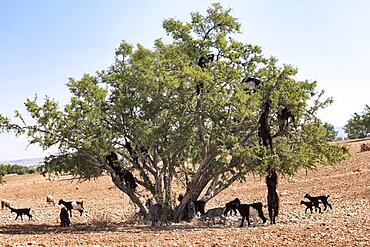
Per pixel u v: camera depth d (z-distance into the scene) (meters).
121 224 30.67
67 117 27.89
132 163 30.14
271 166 25.41
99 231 26.27
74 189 63.06
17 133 27.77
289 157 26.30
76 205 37.19
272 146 26.72
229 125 28.17
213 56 29.59
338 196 35.34
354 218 24.36
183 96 28.39
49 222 34.12
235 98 27.33
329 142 29.00
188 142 28.80
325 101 27.80
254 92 28.08
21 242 20.58
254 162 25.94
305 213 29.25
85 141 27.38
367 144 70.50
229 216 29.97
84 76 28.47
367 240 16.62
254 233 21.03
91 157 29.42
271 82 26.94
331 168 55.19
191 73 26.41
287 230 21.19
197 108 28.22
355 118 126.75
